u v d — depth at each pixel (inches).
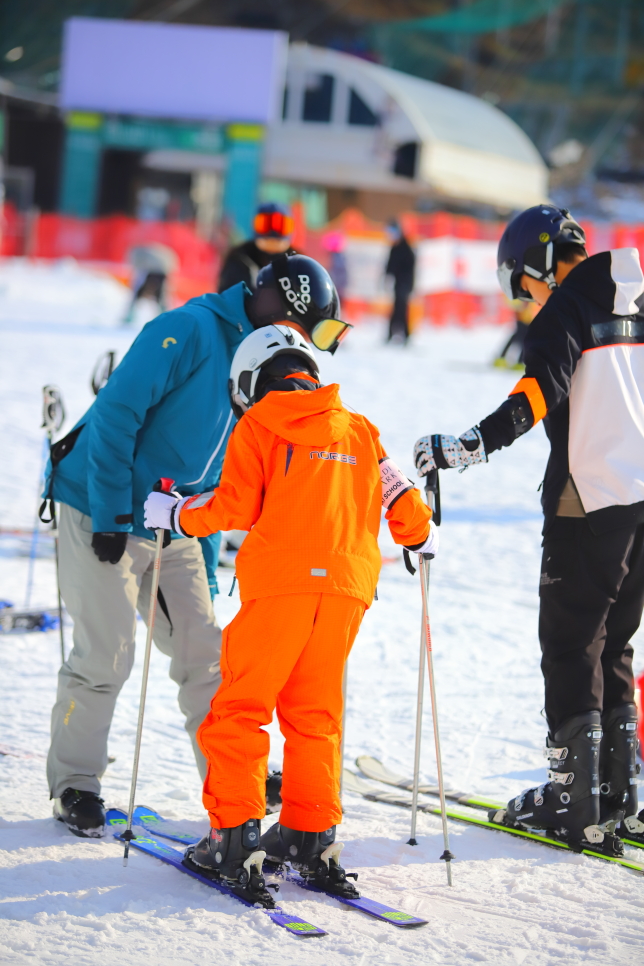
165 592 528.1
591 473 510.9
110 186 5364.2
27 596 872.3
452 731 668.7
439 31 7096.5
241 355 462.3
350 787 579.5
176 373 505.0
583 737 508.7
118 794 545.6
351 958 388.5
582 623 512.7
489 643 857.5
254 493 439.8
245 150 4931.1
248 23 7057.1
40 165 5674.2
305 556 431.8
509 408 486.6
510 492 1492.4
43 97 5605.3
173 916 414.9
